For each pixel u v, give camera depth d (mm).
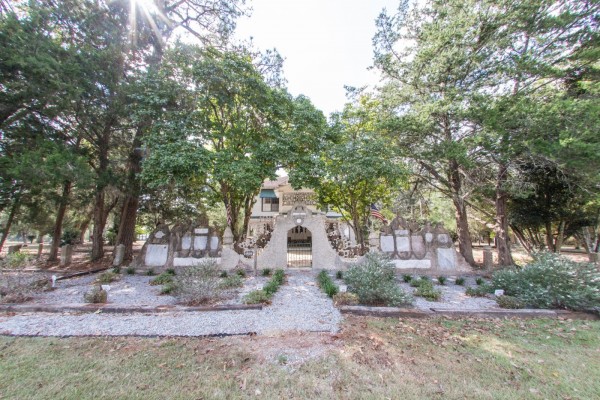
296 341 4797
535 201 15398
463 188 15938
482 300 7840
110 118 12875
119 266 12758
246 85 12852
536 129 10297
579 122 9297
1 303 6859
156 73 12062
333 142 14586
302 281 10453
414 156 14445
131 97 11727
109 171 13305
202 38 15773
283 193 26688
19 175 9211
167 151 10992
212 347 4551
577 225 16328
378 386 3516
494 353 4449
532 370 3943
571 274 6930
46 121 11758
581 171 10328
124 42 13016
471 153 13141
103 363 4000
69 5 11406
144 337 4938
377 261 8742
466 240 15906
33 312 6273
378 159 12680
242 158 12773
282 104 13883
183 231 13148
